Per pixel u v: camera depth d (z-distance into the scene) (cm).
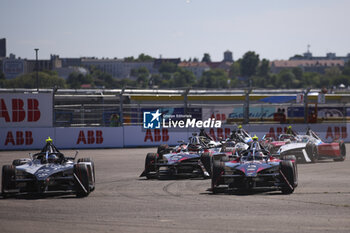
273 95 6638
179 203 1998
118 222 1636
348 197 2105
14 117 5306
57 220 1672
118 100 6512
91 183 2397
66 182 2381
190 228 1535
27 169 2283
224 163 2322
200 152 3064
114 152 4825
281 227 1528
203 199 2094
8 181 2184
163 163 2917
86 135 5312
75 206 1942
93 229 1537
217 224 1583
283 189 2233
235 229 1511
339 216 1684
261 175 2259
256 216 1700
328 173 3130
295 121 6112
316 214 1723
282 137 4028
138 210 1848
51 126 5394
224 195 2206
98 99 6469
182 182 2733
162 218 1694
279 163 2266
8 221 1662
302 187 2452
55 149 2528
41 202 2044
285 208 1844
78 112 6259
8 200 2109
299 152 3709
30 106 5344
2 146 5150
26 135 5203
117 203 2012
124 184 2664
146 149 5150
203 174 2859
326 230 1484
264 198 2091
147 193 2308
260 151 2523
